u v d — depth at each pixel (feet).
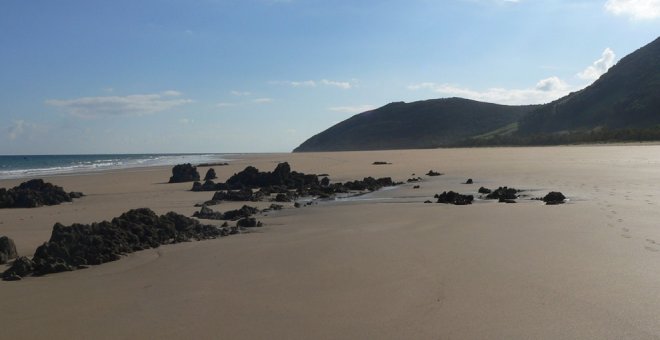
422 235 37.37
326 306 22.26
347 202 63.93
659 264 27.50
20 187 74.74
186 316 21.56
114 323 21.01
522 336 18.60
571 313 20.67
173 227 40.98
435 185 80.74
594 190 63.67
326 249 33.65
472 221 42.91
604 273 26.03
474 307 21.57
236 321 20.79
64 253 32.48
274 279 26.86
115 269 30.86
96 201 73.51
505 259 29.35
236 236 40.75
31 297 25.23
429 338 18.63
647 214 43.70
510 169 106.73
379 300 22.85
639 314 20.43
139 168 172.96
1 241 35.42
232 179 93.35
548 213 45.96
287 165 93.40
